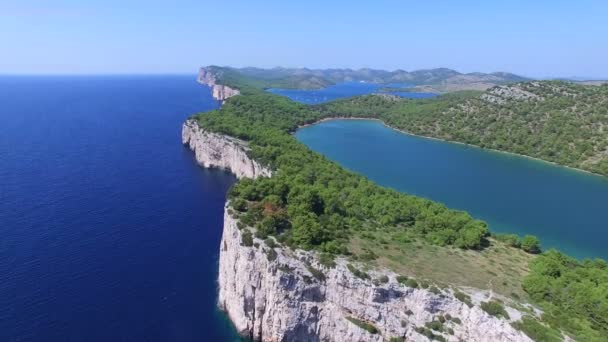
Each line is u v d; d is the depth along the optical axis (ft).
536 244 305.12
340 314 230.68
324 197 320.91
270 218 262.67
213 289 292.61
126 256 326.03
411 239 289.53
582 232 426.92
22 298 262.67
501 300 213.66
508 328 193.06
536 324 191.31
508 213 473.26
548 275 245.04
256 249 249.14
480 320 202.49
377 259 246.47
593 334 191.01
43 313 250.78
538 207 497.05
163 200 456.45
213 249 347.36
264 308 250.16
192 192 490.08
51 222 379.35
